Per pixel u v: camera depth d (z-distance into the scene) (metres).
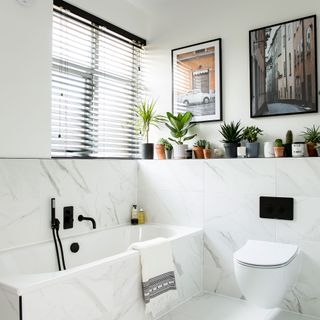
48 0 2.31
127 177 3.10
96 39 3.03
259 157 2.68
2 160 2.10
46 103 2.29
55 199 2.43
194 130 3.15
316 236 2.35
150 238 2.92
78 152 2.85
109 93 3.16
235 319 2.29
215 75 3.03
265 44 2.78
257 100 2.80
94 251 2.64
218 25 3.04
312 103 2.56
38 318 1.50
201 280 2.81
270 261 1.96
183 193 2.94
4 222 2.11
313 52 2.56
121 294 1.94
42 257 2.24
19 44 2.13
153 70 3.43
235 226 2.67
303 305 2.39
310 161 2.37
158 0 3.25
